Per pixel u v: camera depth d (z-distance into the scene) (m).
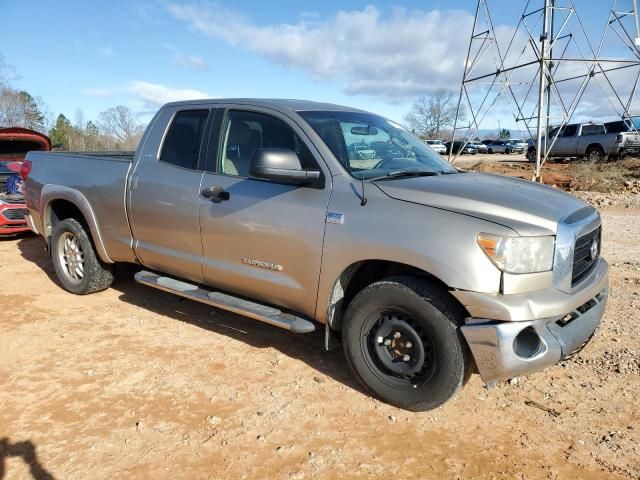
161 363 4.21
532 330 3.21
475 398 3.75
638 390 3.83
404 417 3.50
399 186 3.59
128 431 3.29
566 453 3.14
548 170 25.44
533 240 3.19
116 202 5.11
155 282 4.86
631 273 6.90
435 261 3.26
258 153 3.71
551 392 3.83
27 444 3.14
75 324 5.00
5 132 9.17
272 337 4.76
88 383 3.87
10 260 7.48
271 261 4.01
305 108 4.29
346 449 3.16
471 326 3.20
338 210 3.66
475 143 54.78
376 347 3.62
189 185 4.50
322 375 4.07
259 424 3.39
